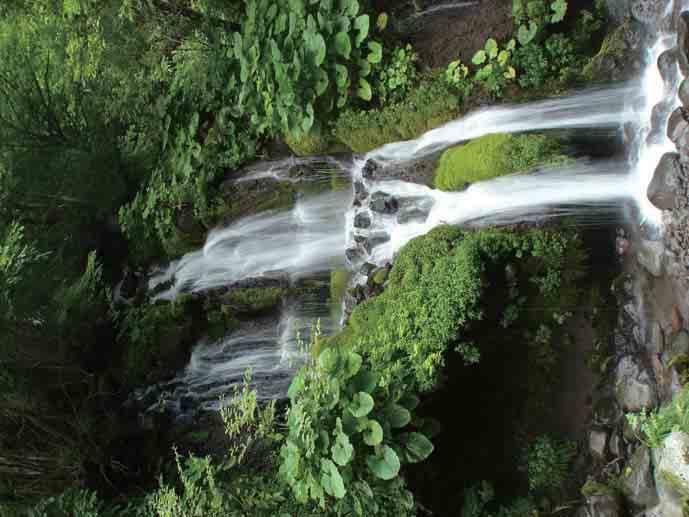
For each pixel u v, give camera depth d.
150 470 6.24
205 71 6.27
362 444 3.97
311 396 4.10
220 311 6.41
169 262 6.75
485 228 4.50
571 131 4.39
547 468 4.43
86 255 6.98
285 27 5.39
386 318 4.42
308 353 5.11
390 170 5.30
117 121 7.11
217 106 6.36
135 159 7.00
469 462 4.50
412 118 5.00
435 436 4.27
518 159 4.26
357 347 4.38
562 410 4.52
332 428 3.98
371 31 5.12
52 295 6.00
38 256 5.62
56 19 7.07
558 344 4.50
